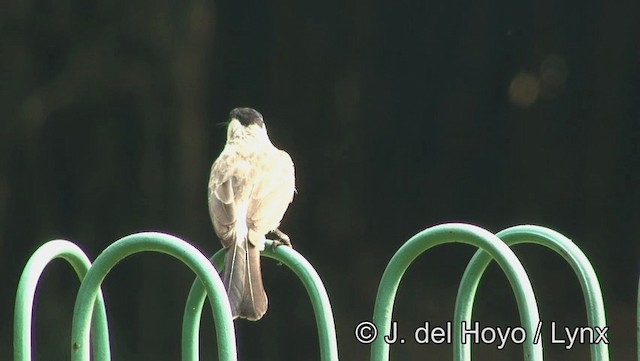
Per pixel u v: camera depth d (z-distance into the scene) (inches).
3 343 615.2
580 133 673.0
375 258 681.0
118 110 617.6
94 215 626.8
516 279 195.2
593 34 658.2
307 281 215.5
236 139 253.8
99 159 621.6
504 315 634.8
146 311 621.6
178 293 623.2
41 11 602.5
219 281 196.7
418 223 688.4
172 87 611.2
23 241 628.7
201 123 623.5
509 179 685.3
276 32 658.2
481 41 669.9
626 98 661.3
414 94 680.4
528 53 666.2
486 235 198.7
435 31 671.8
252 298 213.9
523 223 681.0
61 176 626.2
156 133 617.0
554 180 679.1
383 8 668.7
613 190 671.8
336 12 666.2
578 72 665.6
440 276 675.4
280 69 660.7
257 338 636.7
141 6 601.3
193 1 609.0
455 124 682.8
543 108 676.1
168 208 622.2
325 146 676.7
